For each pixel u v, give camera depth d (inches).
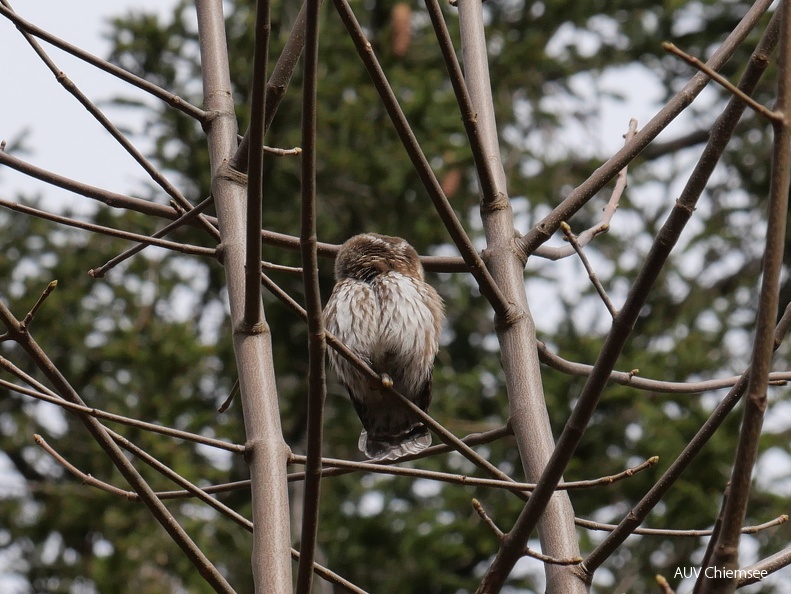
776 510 563.5
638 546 599.5
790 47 149.6
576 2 748.0
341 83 621.9
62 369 653.3
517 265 242.4
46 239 670.5
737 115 167.0
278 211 635.5
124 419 187.0
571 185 740.7
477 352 736.3
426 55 671.8
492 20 777.6
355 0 631.8
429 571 635.5
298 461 203.9
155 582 601.3
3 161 240.7
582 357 601.3
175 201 243.6
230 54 606.2
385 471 197.5
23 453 693.9
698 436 174.9
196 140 631.2
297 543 627.8
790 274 746.8
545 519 209.9
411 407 201.0
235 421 637.9
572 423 167.3
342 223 633.0
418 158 195.8
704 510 528.7
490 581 172.2
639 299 164.6
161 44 630.5
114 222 661.9
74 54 222.7
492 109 269.9
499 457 631.2
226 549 605.9
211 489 208.7
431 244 650.2
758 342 145.8
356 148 631.2
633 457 596.7
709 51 801.6
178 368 604.7
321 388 171.6
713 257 746.8
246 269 200.8
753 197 762.2
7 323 185.0
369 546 649.6
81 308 655.8
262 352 210.5
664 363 585.9
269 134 622.8
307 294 171.3
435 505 678.5
